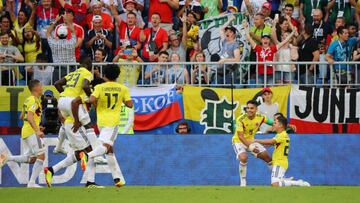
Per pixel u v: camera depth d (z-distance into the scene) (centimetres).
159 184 5816
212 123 5916
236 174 5822
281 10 6675
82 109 4834
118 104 4669
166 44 6431
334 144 5866
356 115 5950
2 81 5938
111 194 4091
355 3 6656
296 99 5919
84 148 4856
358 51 6250
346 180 5847
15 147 5791
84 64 4903
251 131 5297
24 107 5300
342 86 5978
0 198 3941
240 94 5878
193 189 4422
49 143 5781
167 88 5919
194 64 5938
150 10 6662
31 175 5453
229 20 6431
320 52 6462
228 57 6222
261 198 3859
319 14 6538
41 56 6291
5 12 6556
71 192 4222
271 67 5944
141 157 5828
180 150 5841
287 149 5084
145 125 5938
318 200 3766
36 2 6612
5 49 6366
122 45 6381
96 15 6475
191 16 6506
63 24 6388
